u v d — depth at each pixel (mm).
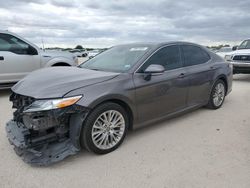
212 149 3379
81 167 2918
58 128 2977
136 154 3238
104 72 3547
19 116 3137
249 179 2674
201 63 4734
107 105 3162
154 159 3105
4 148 3371
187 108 4457
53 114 2768
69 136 3057
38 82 3184
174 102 4113
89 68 4035
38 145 2945
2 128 4102
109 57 4227
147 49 3926
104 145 3221
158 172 2812
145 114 3674
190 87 4363
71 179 2678
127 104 3389
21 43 6555
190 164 2980
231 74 5590
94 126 3080
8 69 6324
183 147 3441
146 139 3703
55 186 2555
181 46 4418
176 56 4242
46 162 2799
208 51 5098
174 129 4113
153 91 3684
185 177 2713
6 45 6305
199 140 3680
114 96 3189
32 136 3002
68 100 2828
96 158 3135
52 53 7203
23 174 2760
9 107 5434
